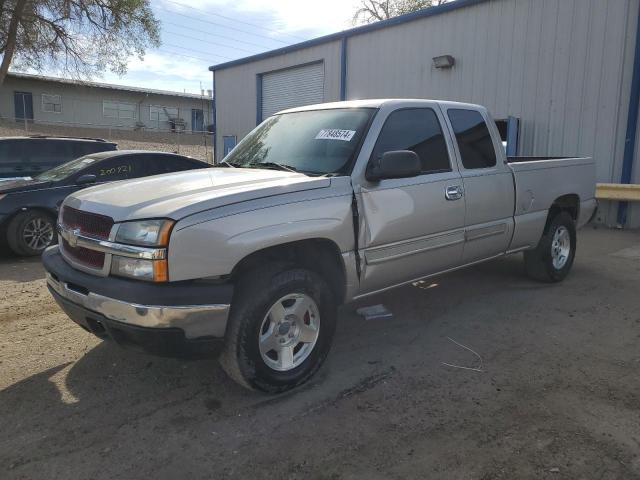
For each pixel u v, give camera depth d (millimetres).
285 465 2861
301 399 3564
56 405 3469
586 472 2781
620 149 10648
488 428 3199
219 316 3191
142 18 24062
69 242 3562
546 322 5020
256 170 4199
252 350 3379
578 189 6332
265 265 3473
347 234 3811
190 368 4000
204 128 42344
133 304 3039
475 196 4852
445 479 2738
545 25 11484
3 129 30828
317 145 4285
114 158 8805
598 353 4312
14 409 3418
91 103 37000
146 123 39531
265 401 3533
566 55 11219
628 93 10422
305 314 3707
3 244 7883
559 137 11508
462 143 4891
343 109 4535
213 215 3180
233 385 3744
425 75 13938
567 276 6652
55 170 8969
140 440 3088
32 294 5949
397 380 3838
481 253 5090
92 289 3227
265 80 19656
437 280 6398
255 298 3354
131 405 3477
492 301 5637
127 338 3191
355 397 3590
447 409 3426
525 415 3348
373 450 2986
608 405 3471
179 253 3059
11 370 3967
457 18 13094
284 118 4969
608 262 7551
